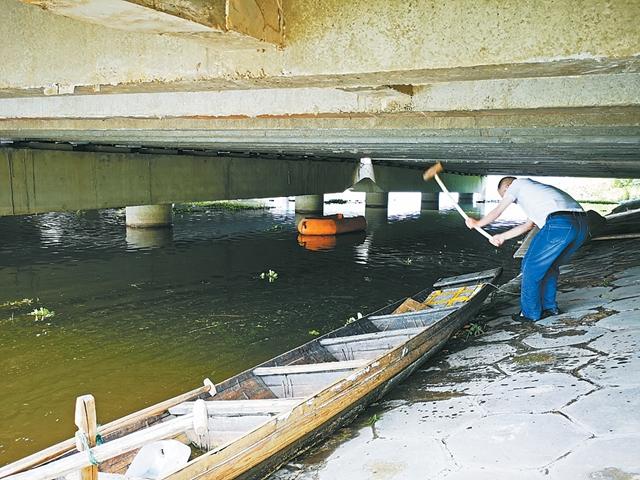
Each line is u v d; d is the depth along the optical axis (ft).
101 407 22.18
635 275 29.48
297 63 9.61
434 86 14.97
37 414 21.53
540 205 22.35
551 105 13.96
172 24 7.79
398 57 8.99
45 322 32.65
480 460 13.10
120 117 19.40
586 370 17.35
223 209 97.91
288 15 9.53
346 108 15.87
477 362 20.44
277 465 14.69
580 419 14.19
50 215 83.30
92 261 49.73
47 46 11.90
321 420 15.40
